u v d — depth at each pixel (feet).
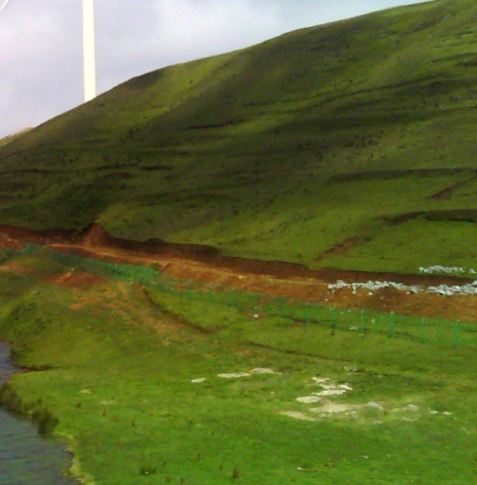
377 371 112.06
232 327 145.79
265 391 106.93
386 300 148.05
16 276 245.86
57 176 400.06
